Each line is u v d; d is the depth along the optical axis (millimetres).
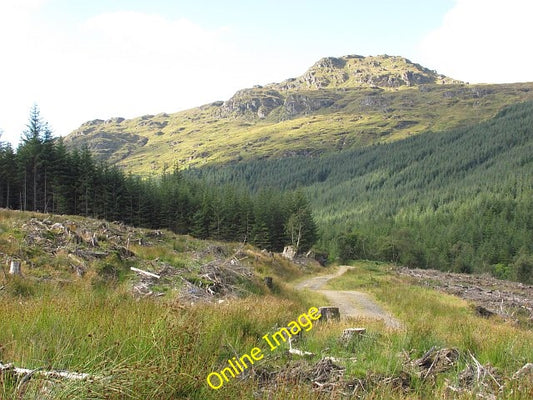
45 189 53938
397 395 4969
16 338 4996
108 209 57500
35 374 3775
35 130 56125
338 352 7488
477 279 52375
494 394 4973
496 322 17812
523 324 19609
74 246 15750
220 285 16156
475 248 100562
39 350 4559
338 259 76812
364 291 29266
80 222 22266
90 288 11312
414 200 160625
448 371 6422
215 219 66250
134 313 6555
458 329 10094
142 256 17906
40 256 13859
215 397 4207
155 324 5469
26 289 10422
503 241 97312
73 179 56219
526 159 165625
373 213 156625
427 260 89812
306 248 72125
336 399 4523
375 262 76312
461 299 26531
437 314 18641
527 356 7156
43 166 55000
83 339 4996
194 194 77875
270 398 4375
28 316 5918
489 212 119750
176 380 4129
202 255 21984
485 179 158250
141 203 62469
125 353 4766
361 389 5164
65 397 3516
